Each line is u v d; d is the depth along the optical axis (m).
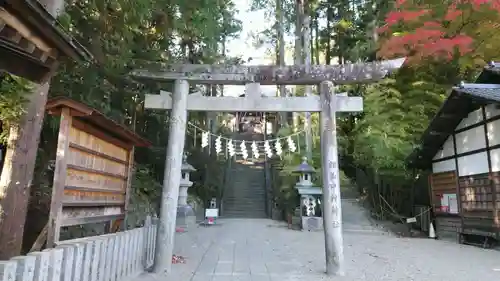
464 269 6.48
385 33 14.21
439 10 12.21
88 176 4.80
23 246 6.45
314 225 13.27
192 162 19.27
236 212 19.22
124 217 6.20
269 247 9.20
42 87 4.57
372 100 13.35
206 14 9.29
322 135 6.43
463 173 10.52
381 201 14.96
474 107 9.99
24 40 2.69
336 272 5.99
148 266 6.28
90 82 7.29
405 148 12.26
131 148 6.47
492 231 9.19
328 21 21.08
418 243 10.18
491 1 10.99
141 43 8.67
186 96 6.44
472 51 12.04
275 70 6.46
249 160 26.33
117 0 6.25
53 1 4.72
